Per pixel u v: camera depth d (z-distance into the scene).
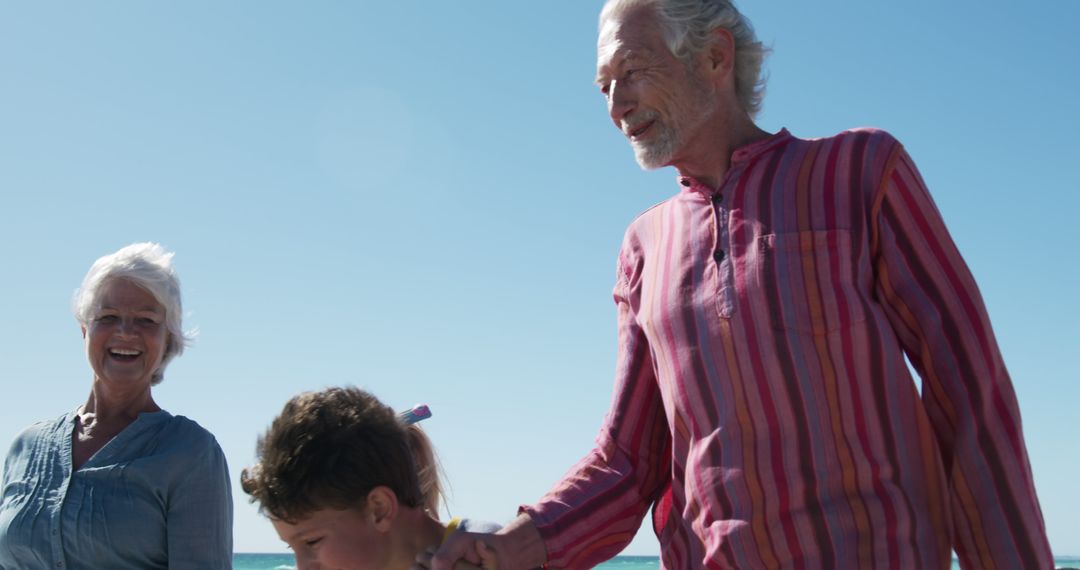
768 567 2.00
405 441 2.25
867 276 2.07
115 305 3.83
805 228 2.08
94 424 3.83
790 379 2.03
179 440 3.72
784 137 2.22
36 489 3.68
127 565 3.59
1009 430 1.95
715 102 2.28
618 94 2.31
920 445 2.03
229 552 3.80
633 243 2.43
